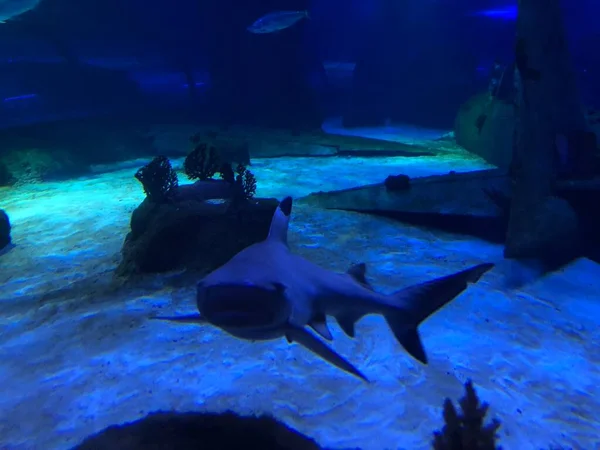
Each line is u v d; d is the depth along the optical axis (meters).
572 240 7.93
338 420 3.93
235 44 26.48
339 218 10.31
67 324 5.97
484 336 5.54
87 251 8.99
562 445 3.65
